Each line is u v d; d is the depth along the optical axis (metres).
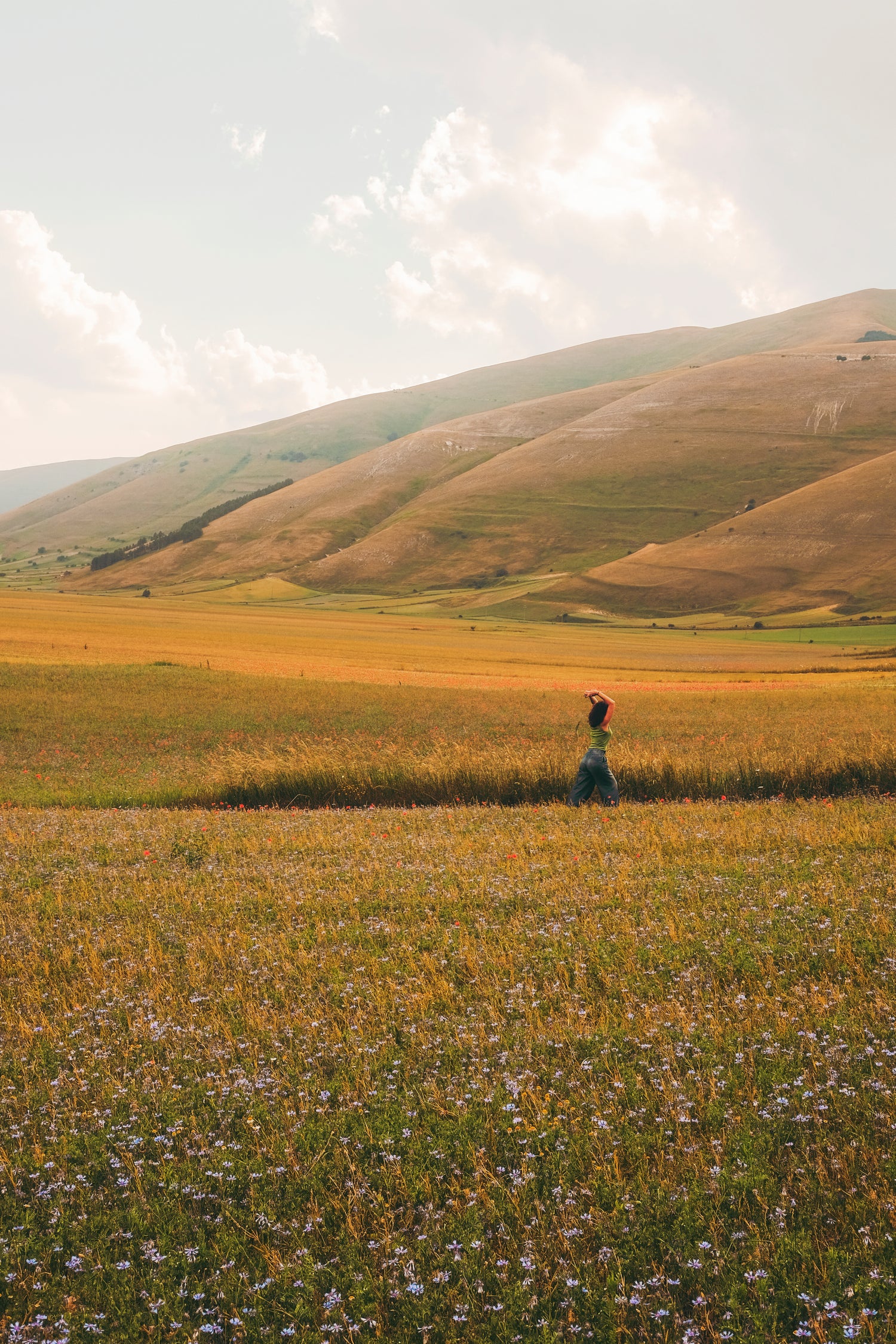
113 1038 6.76
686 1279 4.02
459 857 12.05
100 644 83.50
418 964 7.94
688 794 18.92
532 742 32.50
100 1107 5.77
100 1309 4.11
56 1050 6.55
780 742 28.03
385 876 11.16
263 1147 5.21
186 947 8.71
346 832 14.59
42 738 34.44
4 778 26.44
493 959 7.84
